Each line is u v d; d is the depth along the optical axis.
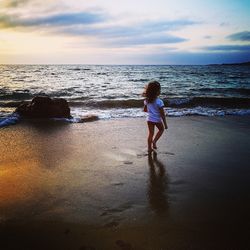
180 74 69.25
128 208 3.55
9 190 4.08
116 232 3.02
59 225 3.15
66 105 10.48
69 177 4.62
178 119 10.07
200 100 15.30
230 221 3.26
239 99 15.53
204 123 9.34
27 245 2.79
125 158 5.62
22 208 3.53
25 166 5.15
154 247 2.77
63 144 6.70
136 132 7.97
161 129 6.14
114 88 26.38
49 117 10.12
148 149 6.01
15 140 7.03
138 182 4.41
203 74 69.31
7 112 11.38
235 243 2.85
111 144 6.68
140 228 3.10
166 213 3.43
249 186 4.28
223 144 6.70
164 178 4.57
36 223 3.19
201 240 2.89
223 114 11.36
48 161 5.44
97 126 8.80
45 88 25.11
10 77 46.66
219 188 4.18
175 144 6.66
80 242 2.84
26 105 10.52
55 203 3.68
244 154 5.92
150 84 6.03
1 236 2.94
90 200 3.77
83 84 32.06
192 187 4.23
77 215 3.37
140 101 14.16
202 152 6.03
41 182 4.39
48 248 2.74
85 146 6.52
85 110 12.44
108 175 4.70
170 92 22.91
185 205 3.65
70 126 8.80
